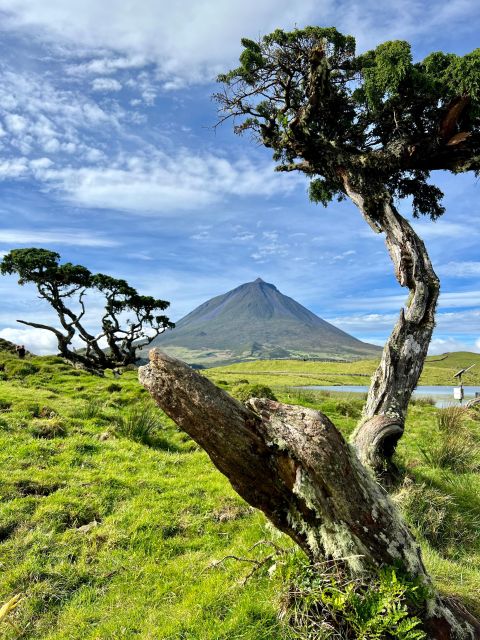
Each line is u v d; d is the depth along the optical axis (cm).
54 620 527
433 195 1569
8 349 4303
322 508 383
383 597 354
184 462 1091
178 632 467
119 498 838
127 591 573
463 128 1282
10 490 819
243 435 389
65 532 707
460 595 489
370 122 1409
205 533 725
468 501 834
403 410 926
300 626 401
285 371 15200
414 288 1068
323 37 1329
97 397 2031
